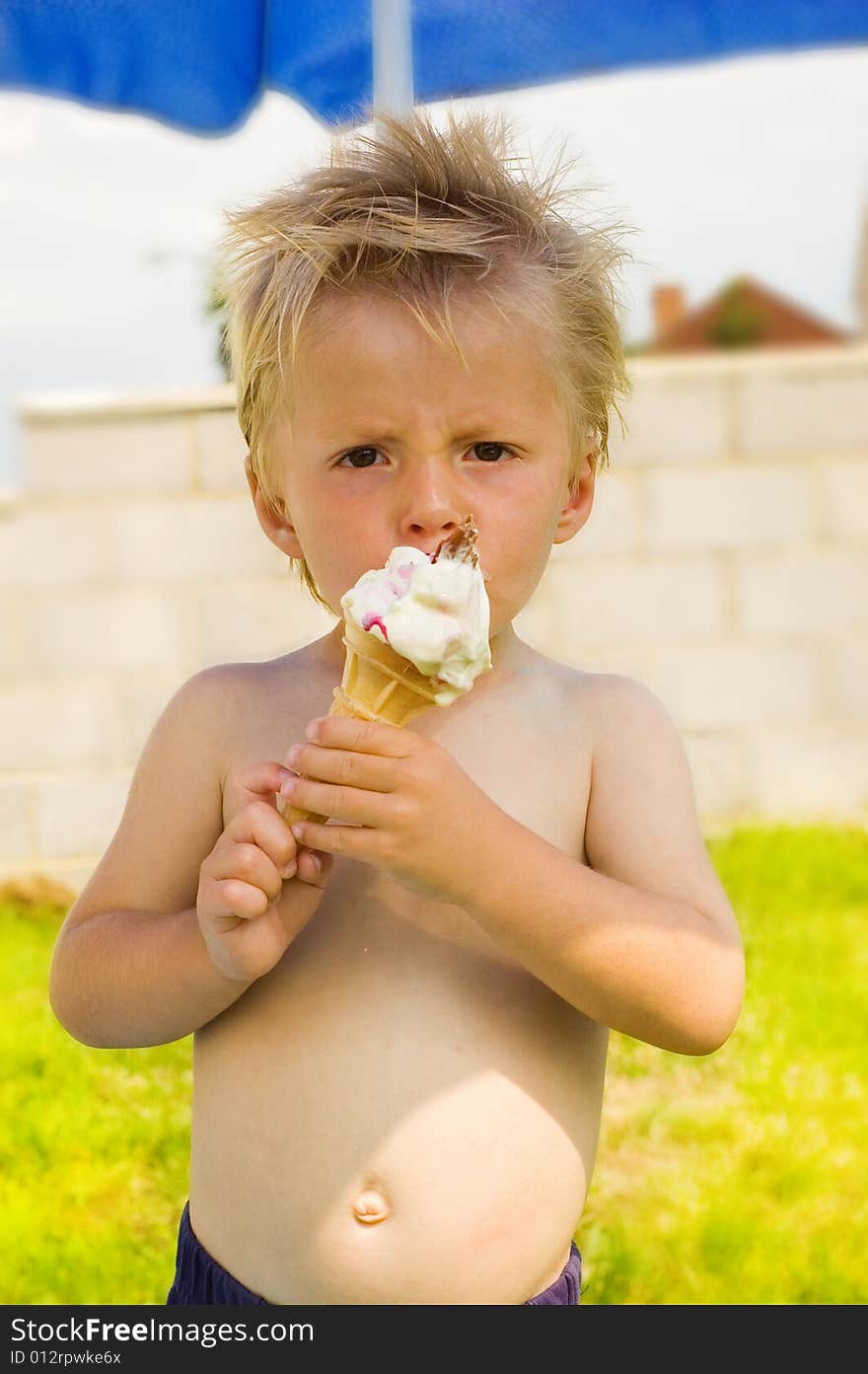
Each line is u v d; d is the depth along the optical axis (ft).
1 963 14.78
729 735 21.09
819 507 21.08
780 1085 10.92
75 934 5.50
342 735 4.56
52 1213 9.27
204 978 5.09
